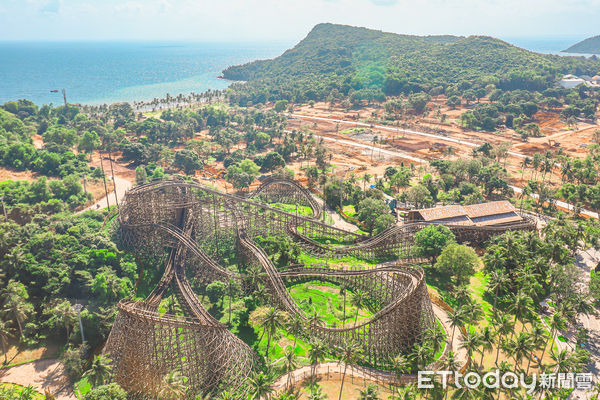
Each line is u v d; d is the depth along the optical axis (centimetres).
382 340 11381
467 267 14350
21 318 11656
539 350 11694
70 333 11931
